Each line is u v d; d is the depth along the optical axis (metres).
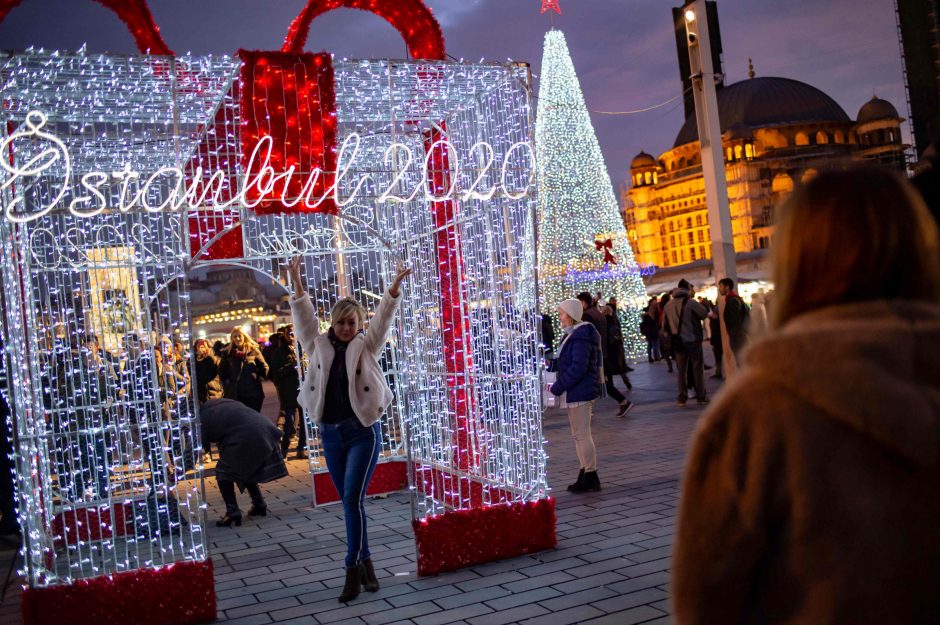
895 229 1.37
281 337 10.64
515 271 5.82
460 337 6.97
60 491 5.94
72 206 4.52
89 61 4.77
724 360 11.56
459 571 5.07
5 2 4.62
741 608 1.38
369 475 4.82
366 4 5.59
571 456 8.84
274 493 8.38
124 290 6.09
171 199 4.75
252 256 8.22
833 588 1.26
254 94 4.93
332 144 5.07
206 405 7.08
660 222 106.31
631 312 21.55
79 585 4.43
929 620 1.25
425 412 7.52
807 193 1.44
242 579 5.30
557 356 7.05
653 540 5.34
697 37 12.94
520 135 5.63
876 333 1.27
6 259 4.63
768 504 1.33
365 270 8.92
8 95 5.16
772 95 95.88
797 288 1.43
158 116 6.64
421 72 5.55
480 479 6.42
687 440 9.12
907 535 1.25
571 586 4.57
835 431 1.27
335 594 4.83
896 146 89.38
